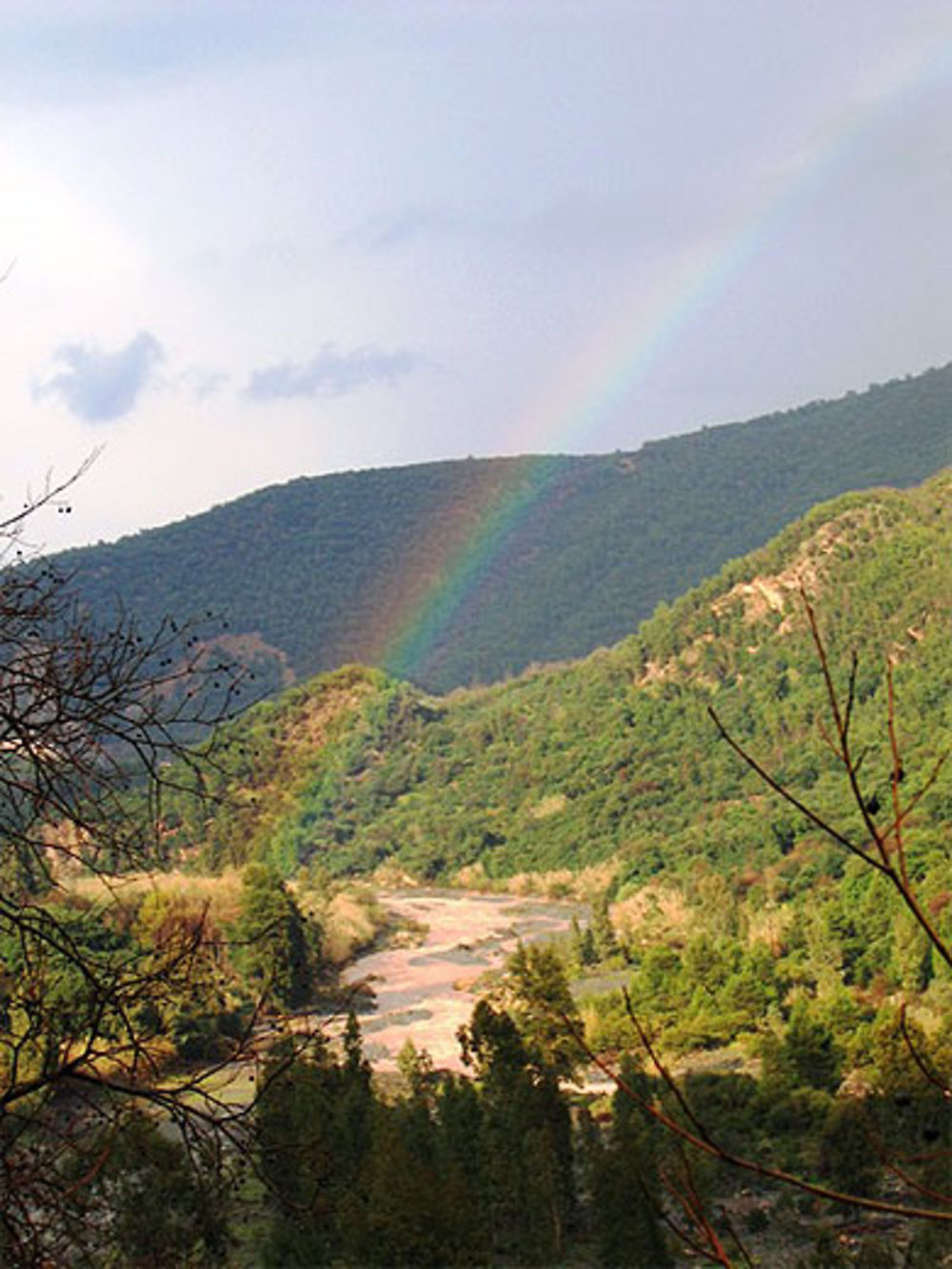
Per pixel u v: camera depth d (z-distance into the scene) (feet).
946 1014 189.98
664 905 357.00
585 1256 134.00
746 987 233.55
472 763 568.00
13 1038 20.89
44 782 20.88
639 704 547.90
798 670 517.55
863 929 265.75
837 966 262.88
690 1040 227.20
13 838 20.47
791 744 455.63
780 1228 136.67
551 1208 134.00
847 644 501.56
